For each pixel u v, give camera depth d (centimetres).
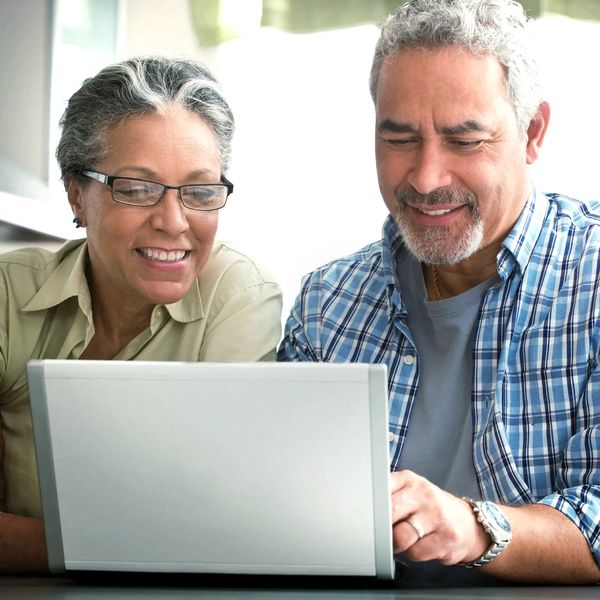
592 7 416
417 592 140
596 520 166
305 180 480
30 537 175
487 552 155
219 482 139
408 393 199
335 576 144
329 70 475
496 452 183
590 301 188
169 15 445
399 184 188
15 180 395
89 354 214
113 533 143
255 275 212
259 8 438
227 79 464
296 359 215
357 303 212
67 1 420
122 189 192
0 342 209
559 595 139
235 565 142
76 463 141
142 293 197
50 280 212
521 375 189
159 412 138
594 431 177
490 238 192
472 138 181
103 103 193
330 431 136
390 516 138
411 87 183
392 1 427
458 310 198
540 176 457
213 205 195
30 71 406
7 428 211
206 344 206
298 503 138
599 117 452
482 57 183
